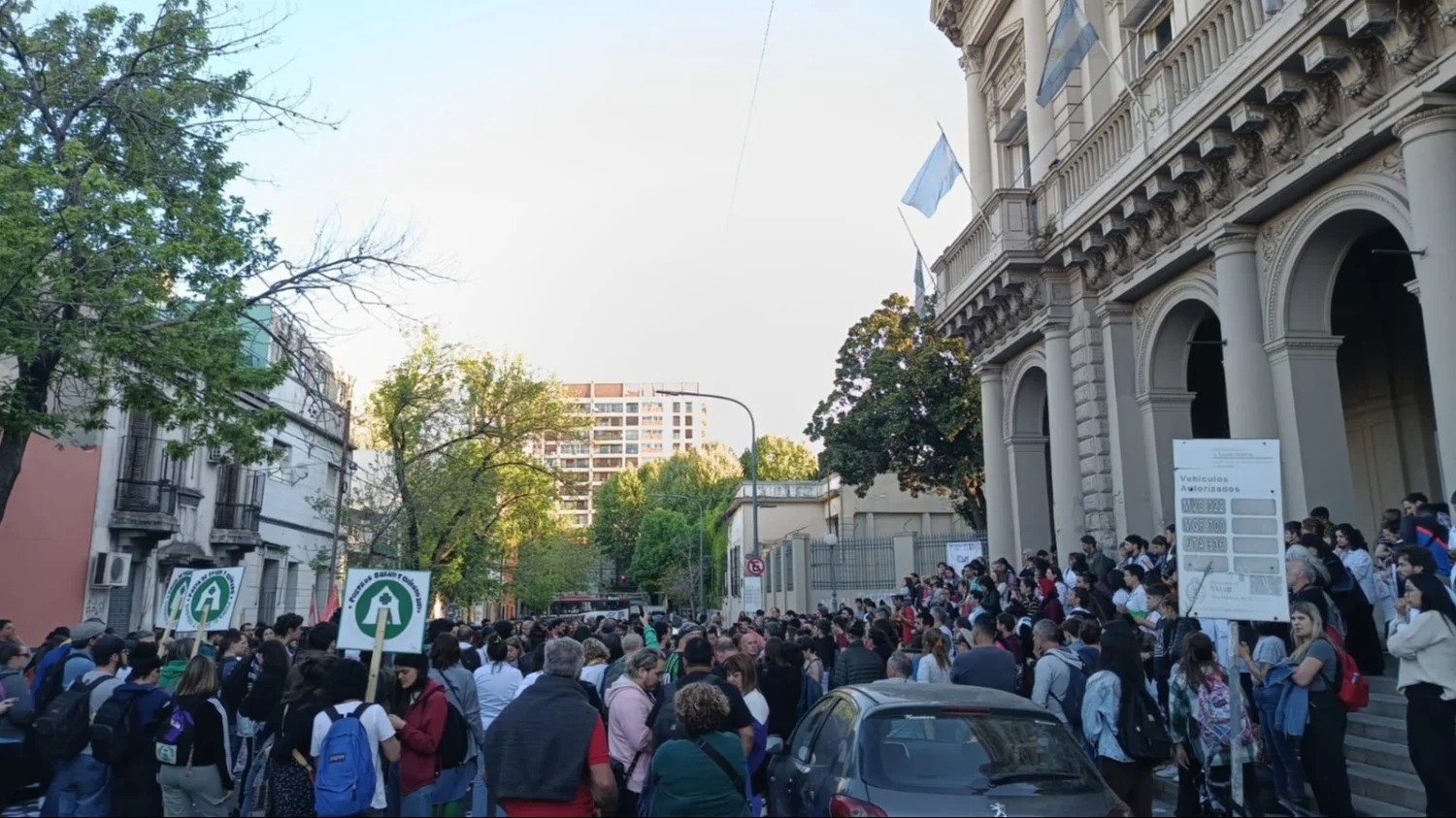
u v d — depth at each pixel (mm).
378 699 8391
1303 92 11992
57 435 14547
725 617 60344
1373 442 18000
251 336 16656
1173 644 9750
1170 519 16234
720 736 5957
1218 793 7836
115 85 14898
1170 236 15453
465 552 31422
